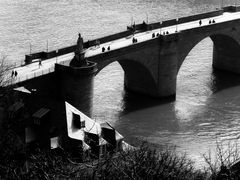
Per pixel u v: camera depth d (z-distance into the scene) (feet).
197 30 647.56
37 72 500.74
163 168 221.66
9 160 248.73
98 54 538.47
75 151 362.94
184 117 559.79
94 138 384.27
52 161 217.36
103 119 540.93
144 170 211.82
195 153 468.34
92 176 202.59
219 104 595.88
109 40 599.98
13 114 344.90
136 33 633.20
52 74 504.84
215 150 474.90
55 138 373.40
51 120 388.78
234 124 544.21
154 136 509.76
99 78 647.97
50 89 505.25
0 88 378.94
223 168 228.02
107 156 227.61
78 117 385.09
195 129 529.04
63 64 507.71
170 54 611.06
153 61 603.67
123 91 618.44
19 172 225.15
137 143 490.90
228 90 640.58
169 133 518.37
